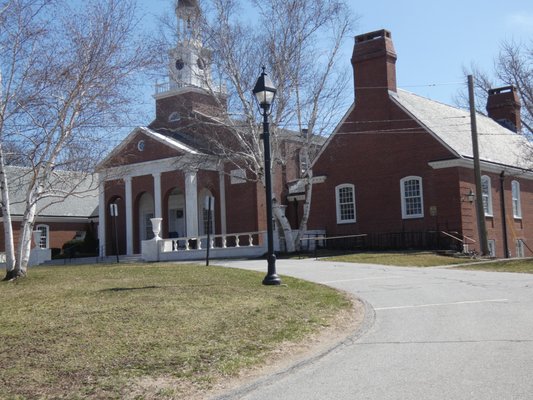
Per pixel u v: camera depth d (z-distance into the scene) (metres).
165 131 42.06
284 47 29.84
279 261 26.34
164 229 39.50
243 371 7.96
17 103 18.17
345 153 35.97
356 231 35.12
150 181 40.56
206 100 41.00
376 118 34.69
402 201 33.41
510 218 36.41
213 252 32.62
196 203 38.47
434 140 32.28
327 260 25.81
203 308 11.66
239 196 40.22
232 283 15.64
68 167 19.67
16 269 18.95
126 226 41.44
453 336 9.36
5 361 8.15
